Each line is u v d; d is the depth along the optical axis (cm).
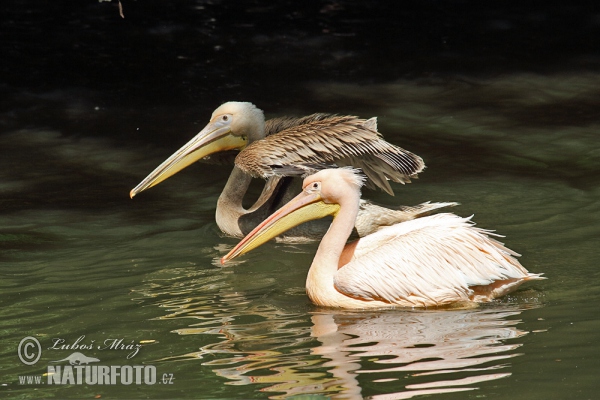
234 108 1312
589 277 1031
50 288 1070
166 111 1906
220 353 866
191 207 1397
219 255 1191
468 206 1320
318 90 2023
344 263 1041
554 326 895
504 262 984
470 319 933
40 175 1545
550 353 827
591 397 735
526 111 1845
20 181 1514
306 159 1235
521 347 845
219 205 1291
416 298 976
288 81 2083
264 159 1228
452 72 2134
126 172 1559
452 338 877
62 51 2277
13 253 1199
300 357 846
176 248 1220
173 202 1422
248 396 762
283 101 1952
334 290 998
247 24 2498
